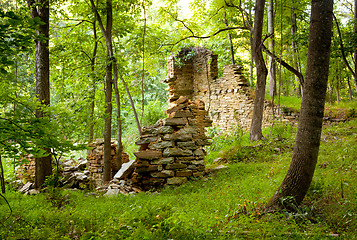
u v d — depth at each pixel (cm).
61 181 1262
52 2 1188
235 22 2062
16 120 476
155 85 2902
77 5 1468
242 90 1906
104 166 1183
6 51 475
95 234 422
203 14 1759
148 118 2223
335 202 591
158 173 937
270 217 516
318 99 545
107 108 1219
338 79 2497
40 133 477
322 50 538
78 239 444
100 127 1477
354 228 468
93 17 1407
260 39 1439
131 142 2131
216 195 717
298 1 1908
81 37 1565
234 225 472
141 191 899
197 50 2169
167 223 427
